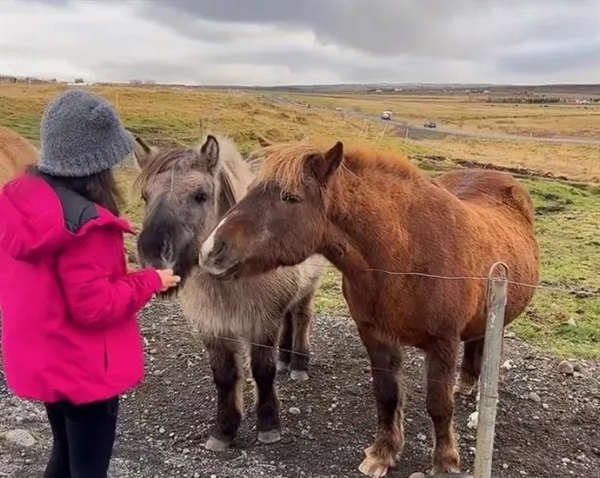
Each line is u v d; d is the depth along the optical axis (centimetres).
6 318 249
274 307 423
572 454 427
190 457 410
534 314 726
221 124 2538
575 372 556
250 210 326
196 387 515
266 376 432
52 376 244
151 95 3966
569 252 1034
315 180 334
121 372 256
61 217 227
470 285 365
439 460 381
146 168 389
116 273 248
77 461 268
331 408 485
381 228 348
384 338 373
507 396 503
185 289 412
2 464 391
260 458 412
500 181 495
